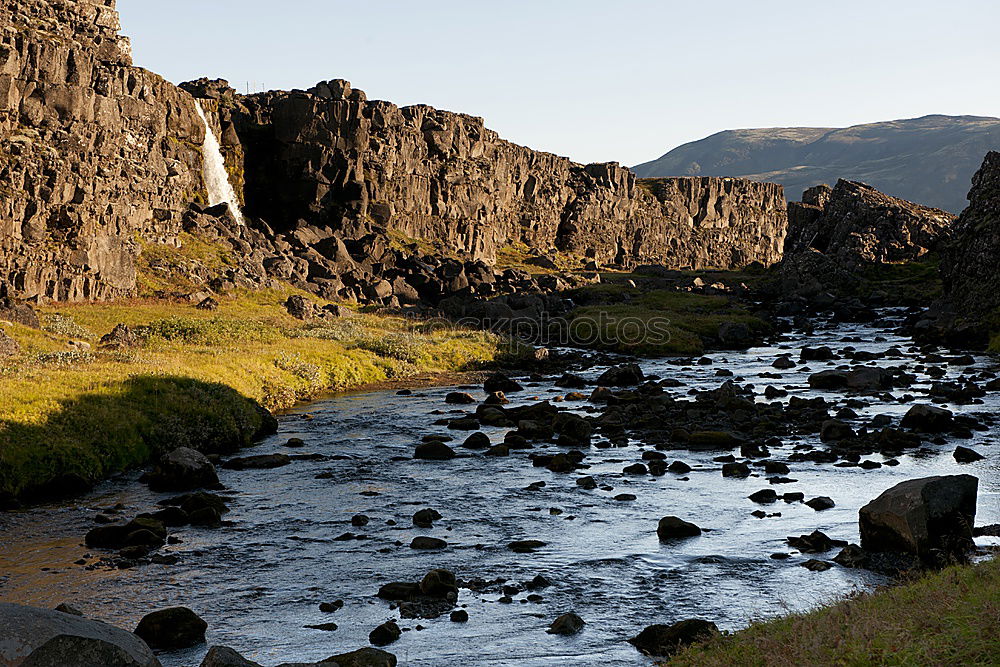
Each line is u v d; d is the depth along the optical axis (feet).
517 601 60.59
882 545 68.85
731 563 67.97
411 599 60.64
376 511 84.17
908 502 67.26
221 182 370.73
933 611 38.29
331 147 400.47
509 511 83.97
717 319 295.07
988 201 264.52
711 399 145.59
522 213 570.46
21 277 203.31
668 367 203.92
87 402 106.63
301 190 392.68
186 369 136.56
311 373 164.25
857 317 336.08
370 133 423.64
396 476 98.48
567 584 63.87
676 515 81.82
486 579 65.16
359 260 361.51
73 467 92.79
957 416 124.98
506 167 549.95
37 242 211.41
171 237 287.28
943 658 33.27
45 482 89.40
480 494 90.33
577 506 85.40
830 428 116.37
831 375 163.32
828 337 272.10
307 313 252.62
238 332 197.06
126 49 275.39
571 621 55.21
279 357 167.53
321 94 420.36
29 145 213.46
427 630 55.26
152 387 118.52
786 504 85.05
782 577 64.44
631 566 67.72
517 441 114.42
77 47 239.50
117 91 263.90
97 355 148.87
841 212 517.55
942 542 66.08
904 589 45.52
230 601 60.75
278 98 424.46
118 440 101.81
